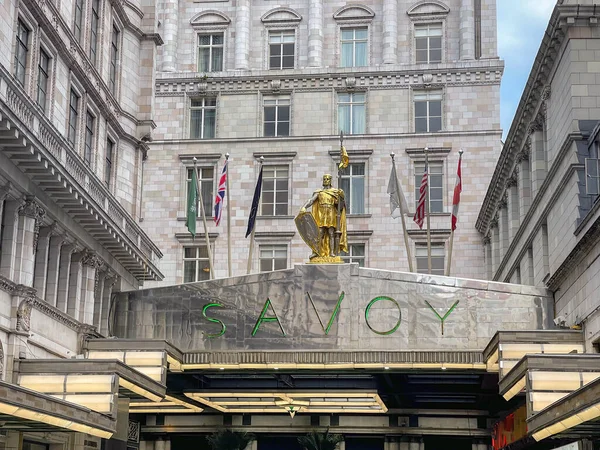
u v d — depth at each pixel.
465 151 62.75
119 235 38.66
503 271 54.31
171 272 63.00
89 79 38.50
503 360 34.22
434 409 53.06
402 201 46.31
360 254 62.44
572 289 35.31
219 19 66.69
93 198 34.66
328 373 40.41
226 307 40.06
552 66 39.44
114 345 36.75
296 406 48.84
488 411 53.00
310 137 63.72
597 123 35.47
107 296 41.00
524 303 38.53
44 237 33.34
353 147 63.47
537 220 42.28
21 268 30.34
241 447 52.53
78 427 27.23
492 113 63.12
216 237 63.09
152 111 46.00
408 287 39.09
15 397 22.58
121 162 44.06
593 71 36.00
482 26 64.50
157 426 54.47
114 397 30.02
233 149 64.31
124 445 39.16
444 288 38.94
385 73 64.00
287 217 62.78
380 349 38.38
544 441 37.38
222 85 65.12
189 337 40.06
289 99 65.06
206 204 63.97
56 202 33.38
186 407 48.56
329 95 64.44
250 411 52.53
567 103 36.56
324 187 41.75
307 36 66.06
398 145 63.22
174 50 66.25
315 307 39.34
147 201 64.12
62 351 34.59
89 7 39.44
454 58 64.81
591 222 31.73
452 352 37.97
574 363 28.25
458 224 61.94
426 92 64.31
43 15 32.50
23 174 30.17
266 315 39.66
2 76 27.12
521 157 47.00
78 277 36.81
